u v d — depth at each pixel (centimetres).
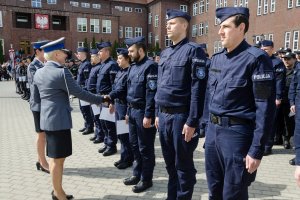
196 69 307
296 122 244
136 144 441
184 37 336
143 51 425
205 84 310
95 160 564
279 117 655
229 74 251
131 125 440
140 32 4612
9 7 3588
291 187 438
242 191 252
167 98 333
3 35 3591
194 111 307
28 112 1143
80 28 4012
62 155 366
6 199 400
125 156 519
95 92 680
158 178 475
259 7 2722
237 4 3014
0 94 1803
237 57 250
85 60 786
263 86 231
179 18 328
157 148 654
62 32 3906
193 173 346
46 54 371
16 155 593
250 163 236
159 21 4216
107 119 539
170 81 331
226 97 251
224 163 259
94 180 465
